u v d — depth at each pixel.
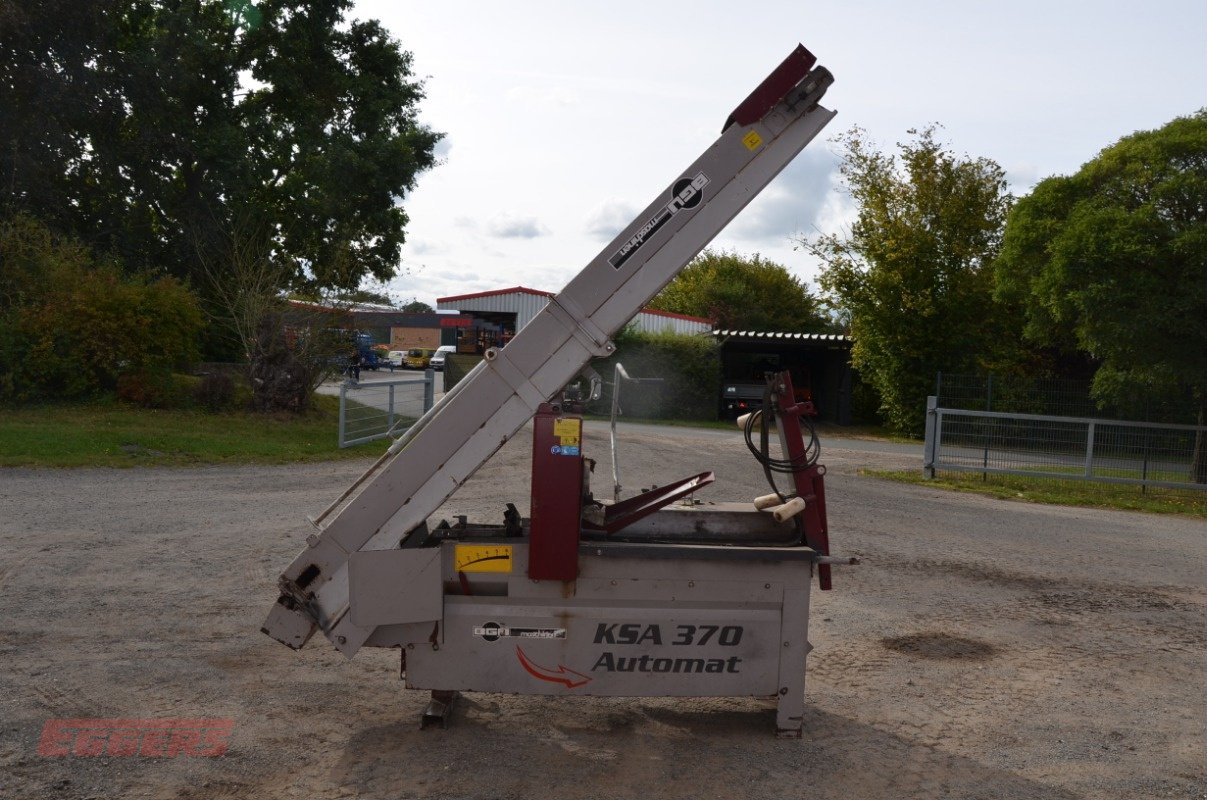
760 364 34.56
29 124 23.30
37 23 22.44
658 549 4.33
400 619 4.25
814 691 5.33
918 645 6.27
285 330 19.61
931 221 28.97
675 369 31.30
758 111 4.29
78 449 13.50
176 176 26.72
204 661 5.40
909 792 4.06
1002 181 29.47
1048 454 15.78
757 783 4.09
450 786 3.95
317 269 23.64
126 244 25.66
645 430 24.95
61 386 17.17
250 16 27.28
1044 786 4.17
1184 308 14.27
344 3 28.64
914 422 28.30
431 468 4.27
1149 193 15.59
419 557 4.26
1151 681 5.67
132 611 6.28
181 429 16.08
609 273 4.27
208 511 9.97
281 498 11.01
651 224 4.29
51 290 17.55
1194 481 14.79
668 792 3.96
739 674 4.45
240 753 4.21
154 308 18.03
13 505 9.77
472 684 4.38
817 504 4.62
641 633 4.38
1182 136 15.23
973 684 5.53
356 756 4.23
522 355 4.27
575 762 4.25
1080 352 28.34
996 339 29.03
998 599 7.59
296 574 4.30
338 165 26.36
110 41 24.69
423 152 29.20
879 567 8.62
